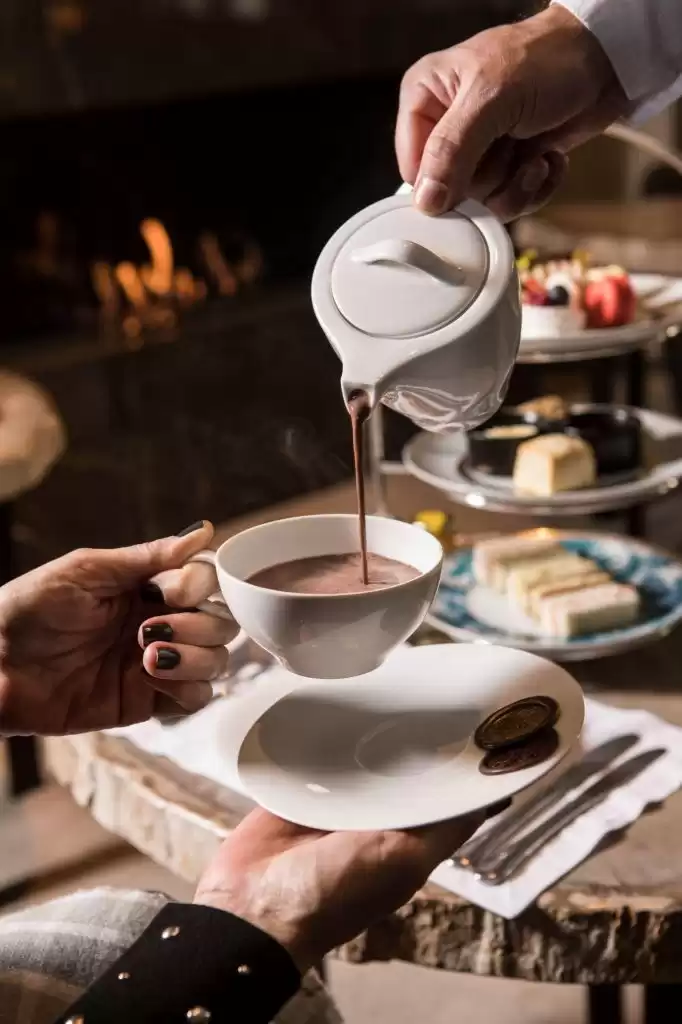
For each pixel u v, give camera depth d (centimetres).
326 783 67
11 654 80
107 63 289
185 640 75
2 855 170
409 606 63
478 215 72
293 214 374
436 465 128
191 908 61
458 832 63
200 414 311
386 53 344
